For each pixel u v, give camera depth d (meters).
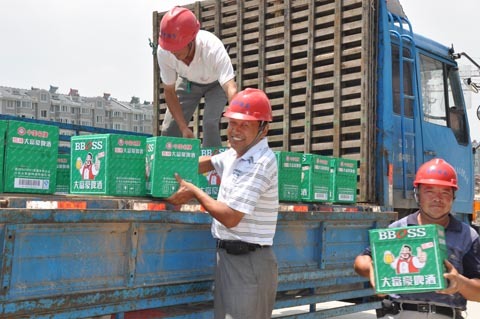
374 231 2.61
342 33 5.63
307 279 4.41
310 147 5.73
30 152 3.04
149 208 3.33
